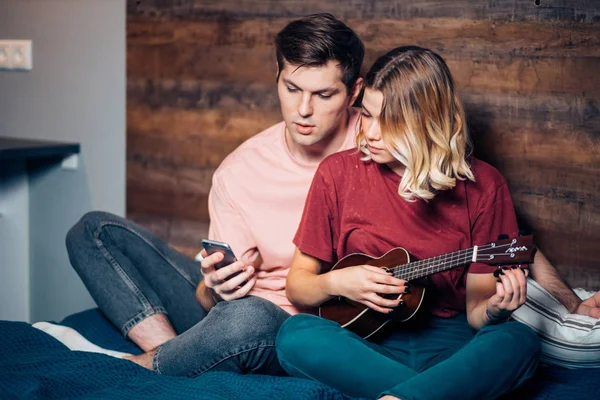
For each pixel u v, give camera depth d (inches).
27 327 73.6
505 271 61.8
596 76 79.4
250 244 78.2
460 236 68.7
